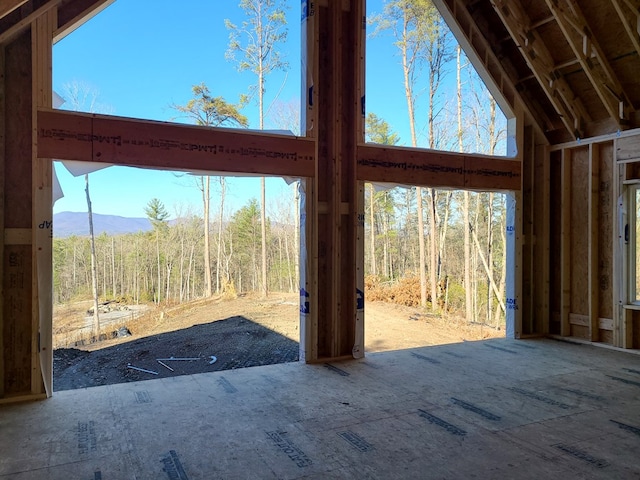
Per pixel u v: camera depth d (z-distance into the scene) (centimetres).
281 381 397
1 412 320
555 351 527
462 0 560
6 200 355
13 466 237
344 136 486
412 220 2362
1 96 351
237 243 2819
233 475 226
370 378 407
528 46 530
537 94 604
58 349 937
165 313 1580
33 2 353
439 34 1698
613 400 348
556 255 622
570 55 536
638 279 560
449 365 457
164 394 360
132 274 2880
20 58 358
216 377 409
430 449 257
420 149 521
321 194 477
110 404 336
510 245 609
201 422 299
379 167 495
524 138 622
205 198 2244
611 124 556
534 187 628
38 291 357
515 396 357
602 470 232
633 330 538
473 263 1909
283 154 448
